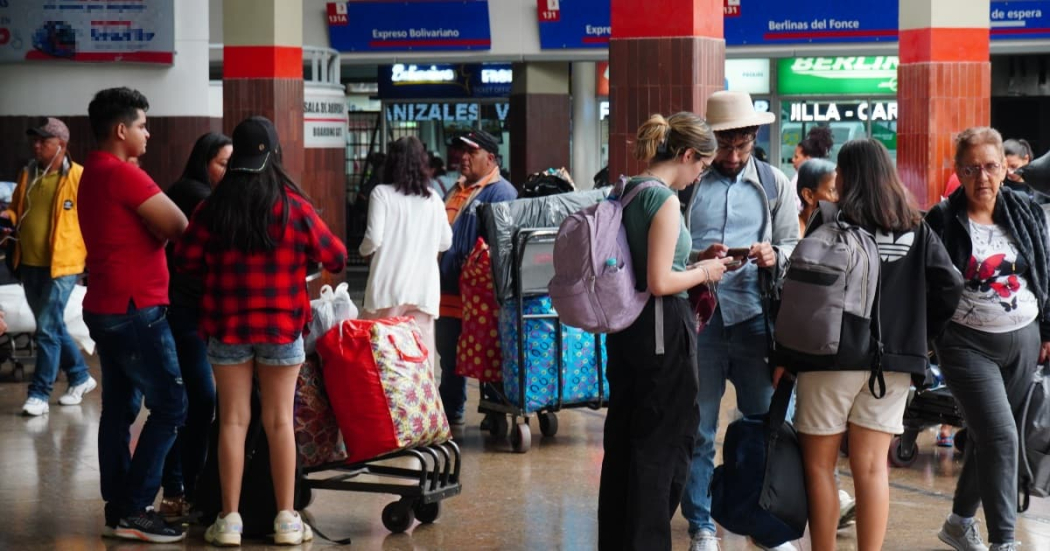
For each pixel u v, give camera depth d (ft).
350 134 78.38
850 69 70.18
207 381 21.74
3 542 20.76
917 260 17.46
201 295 20.89
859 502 17.90
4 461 26.35
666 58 30.27
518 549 20.67
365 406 20.97
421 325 28.35
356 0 67.82
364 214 76.64
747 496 18.07
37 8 51.03
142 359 20.27
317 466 21.80
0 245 31.37
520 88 70.79
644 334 17.43
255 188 19.38
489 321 28.02
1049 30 63.10
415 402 21.29
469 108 76.33
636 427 17.67
